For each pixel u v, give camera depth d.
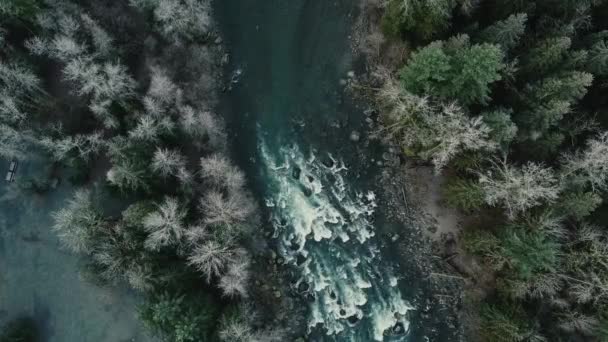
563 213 27.16
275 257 34.38
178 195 31.12
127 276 29.38
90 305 33.06
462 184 30.14
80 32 31.69
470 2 27.89
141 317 28.25
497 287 31.30
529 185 26.39
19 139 31.45
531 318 29.11
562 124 28.44
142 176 28.58
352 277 34.59
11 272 33.38
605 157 25.41
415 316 34.09
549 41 26.59
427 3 27.03
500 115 26.31
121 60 33.41
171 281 28.34
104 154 33.62
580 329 28.64
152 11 32.69
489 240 29.38
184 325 27.05
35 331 32.78
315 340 33.88
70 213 28.78
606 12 28.69
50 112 33.25
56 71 34.12
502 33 26.64
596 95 29.47
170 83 32.69
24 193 33.47
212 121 34.38
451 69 26.67
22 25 30.77
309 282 34.50
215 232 29.36
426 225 34.38
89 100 33.50
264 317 33.19
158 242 27.45
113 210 31.66
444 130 27.62
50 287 33.19
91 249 29.03
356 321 34.19
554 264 26.83
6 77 29.89
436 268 34.16
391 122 33.62
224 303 31.00
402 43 32.94
